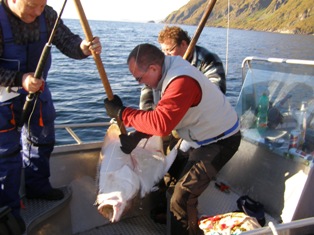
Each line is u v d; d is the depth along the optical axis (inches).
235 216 85.4
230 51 1036.5
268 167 102.3
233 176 112.4
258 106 110.5
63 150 113.0
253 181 105.9
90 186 115.6
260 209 98.6
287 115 102.2
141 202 115.7
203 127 89.5
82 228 110.1
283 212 93.3
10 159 88.5
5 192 89.4
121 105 91.0
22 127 95.3
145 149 107.2
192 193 90.3
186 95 80.4
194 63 116.5
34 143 101.0
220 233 81.4
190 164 92.6
